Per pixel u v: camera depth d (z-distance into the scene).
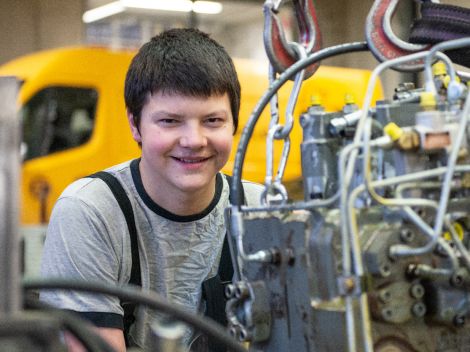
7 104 1.01
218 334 1.12
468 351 1.31
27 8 11.41
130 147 7.64
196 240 1.86
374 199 1.18
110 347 1.04
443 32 1.46
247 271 1.40
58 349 0.83
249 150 6.98
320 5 10.62
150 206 1.81
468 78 1.50
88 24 15.03
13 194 0.95
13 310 0.91
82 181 1.84
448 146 1.24
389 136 1.23
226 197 1.92
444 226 1.26
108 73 7.55
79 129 7.42
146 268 1.83
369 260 1.21
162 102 1.73
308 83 7.02
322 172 1.38
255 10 14.30
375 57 1.50
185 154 1.75
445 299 1.25
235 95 1.82
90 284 1.10
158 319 1.81
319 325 1.25
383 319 1.21
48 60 7.30
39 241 5.59
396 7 1.50
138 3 13.74
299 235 1.27
